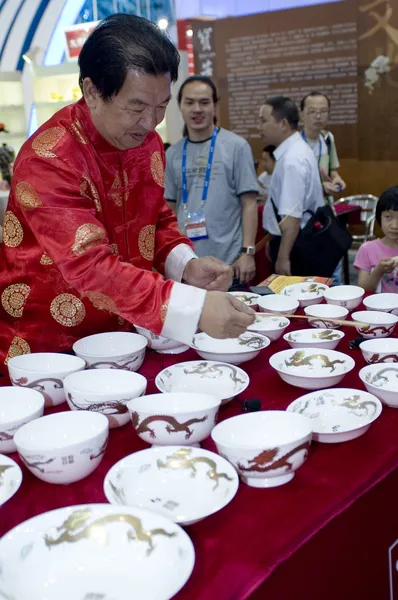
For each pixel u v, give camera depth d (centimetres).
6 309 141
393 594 108
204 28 584
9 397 118
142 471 94
